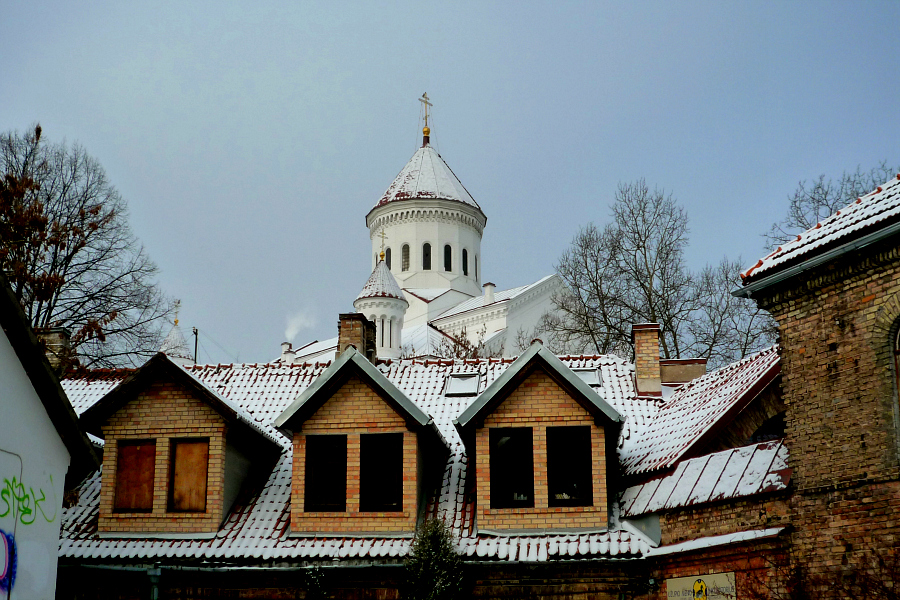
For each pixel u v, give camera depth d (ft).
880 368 43.37
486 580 56.85
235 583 59.98
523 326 220.64
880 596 40.88
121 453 63.93
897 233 42.16
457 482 63.21
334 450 61.67
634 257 130.72
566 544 55.93
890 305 43.24
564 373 58.70
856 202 48.70
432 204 256.73
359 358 61.36
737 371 63.31
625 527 56.85
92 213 99.55
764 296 49.96
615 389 71.10
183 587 60.39
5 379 41.81
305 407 61.21
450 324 228.43
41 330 79.61
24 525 42.29
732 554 49.32
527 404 59.57
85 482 67.62
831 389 45.60
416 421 59.72
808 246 46.98
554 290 227.81
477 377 73.82
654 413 67.67
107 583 60.95
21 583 41.83
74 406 77.56
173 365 63.41
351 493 60.03
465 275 258.57
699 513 51.93
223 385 76.54
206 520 61.31
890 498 41.91
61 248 90.38
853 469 43.80
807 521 45.60
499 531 57.88
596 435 58.54
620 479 60.29
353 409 61.26
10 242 72.08
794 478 46.62
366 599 58.03
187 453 63.16
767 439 58.29
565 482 58.70
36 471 43.42
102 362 101.86
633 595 55.16
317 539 59.52
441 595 54.29
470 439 61.41
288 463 67.05
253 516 62.34
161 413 63.57
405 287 253.24
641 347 71.46
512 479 59.31
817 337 46.78
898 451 42.06
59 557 60.29
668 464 55.67
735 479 50.24
